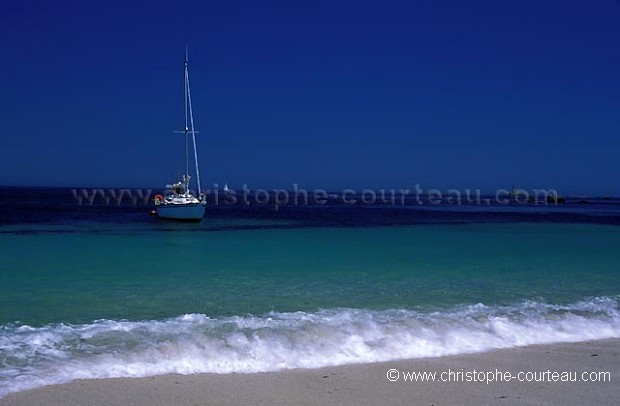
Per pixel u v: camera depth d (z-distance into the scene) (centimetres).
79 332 878
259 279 1420
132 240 2364
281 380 702
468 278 1467
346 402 632
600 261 1820
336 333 900
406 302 1157
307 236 2691
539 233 3041
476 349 849
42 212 4950
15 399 616
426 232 3056
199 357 777
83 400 618
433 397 652
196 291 1255
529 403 636
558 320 1023
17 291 1232
